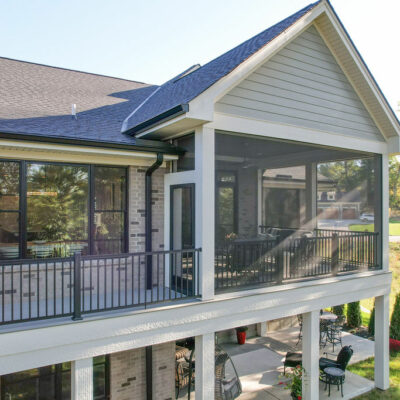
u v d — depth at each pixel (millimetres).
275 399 7844
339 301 7516
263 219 9773
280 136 6625
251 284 6344
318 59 7246
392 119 8078
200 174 5793
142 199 6938
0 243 5742
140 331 5117
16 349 4328
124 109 8500
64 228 6242
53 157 5988
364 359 10031
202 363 5707
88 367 4793
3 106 6703
